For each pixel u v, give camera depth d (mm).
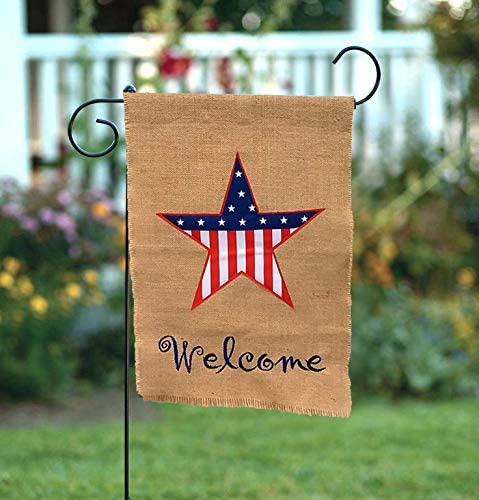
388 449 6113
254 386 3578
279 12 9602
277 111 3477
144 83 8992
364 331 7801
